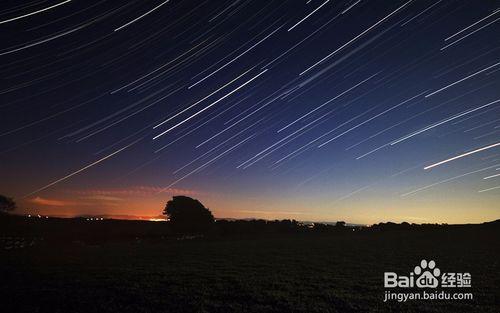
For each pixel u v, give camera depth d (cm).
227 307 1739
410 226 8175
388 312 1669
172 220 7638
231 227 7912
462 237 5550
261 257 3638
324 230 8050
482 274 2523
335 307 1742
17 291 2075
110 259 3559
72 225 7462
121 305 1784
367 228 8394
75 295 1978
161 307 1748
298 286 2183
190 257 3681
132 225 7925
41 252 4356
